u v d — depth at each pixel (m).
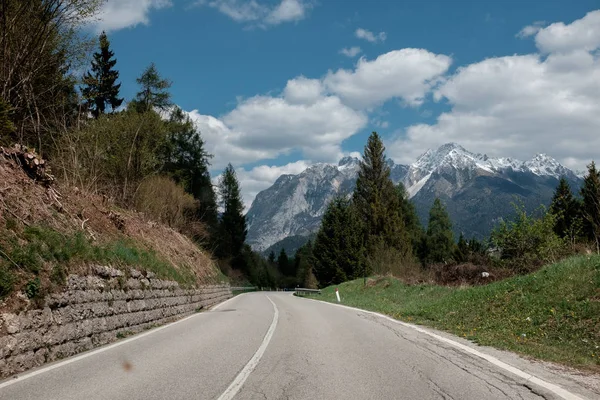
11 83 13.15
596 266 12.13
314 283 81.38
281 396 5.95
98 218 15.36
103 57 38.38
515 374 6.96
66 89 17.06
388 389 6.27
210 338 11.05
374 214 56.16
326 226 52.34
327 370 7.50
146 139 24.02
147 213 24.59
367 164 59.44
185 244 26.78
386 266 39.00
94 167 18.08
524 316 11.52
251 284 74.31
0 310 7.19
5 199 9.88
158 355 8.72
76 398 5.71
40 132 15.50
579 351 8.58
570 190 48.94
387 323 14.38
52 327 8.28
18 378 6.71
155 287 14.48
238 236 68.94
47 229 10.22
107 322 10.59
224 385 6.48
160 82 35.12
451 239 73.19
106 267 11.18
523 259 23.11
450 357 8.47
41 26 13.25
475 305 14.13
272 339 10.96
